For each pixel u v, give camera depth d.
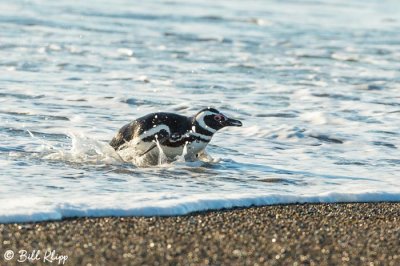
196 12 112.31
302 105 49.78
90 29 86.88
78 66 61.84
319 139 40.31
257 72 63.78
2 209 24.17
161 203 25.86
